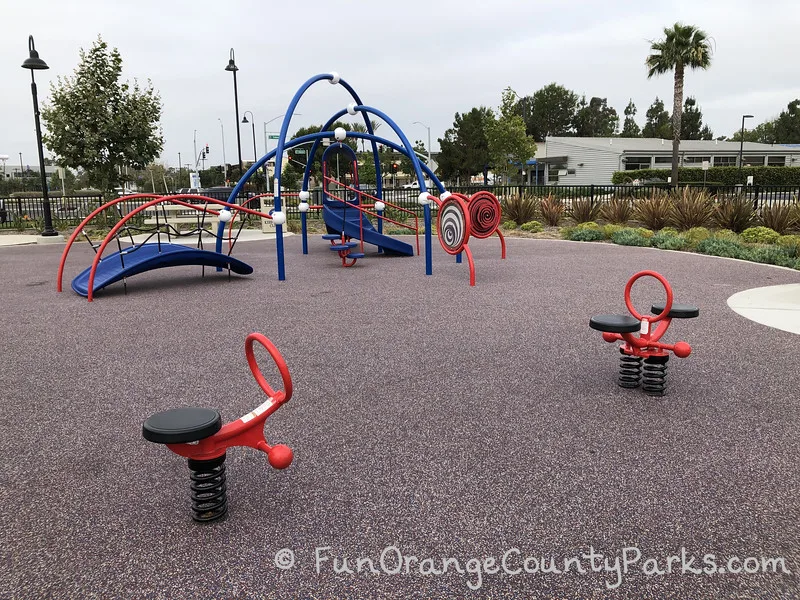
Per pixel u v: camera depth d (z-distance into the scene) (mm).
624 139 57969
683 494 2852
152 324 6531
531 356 5090
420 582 2268
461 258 11188
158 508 2801
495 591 2215
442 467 3146
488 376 4586
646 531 2564
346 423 3727
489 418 3777
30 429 3717
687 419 3734
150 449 3424
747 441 3414
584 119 104500
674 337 5641
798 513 2686
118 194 20984
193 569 2354
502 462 3191
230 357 5211
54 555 2455
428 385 4398
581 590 2217
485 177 48094
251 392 4316
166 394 4301
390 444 3428
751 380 4438
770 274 9281
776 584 2236
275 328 6250
